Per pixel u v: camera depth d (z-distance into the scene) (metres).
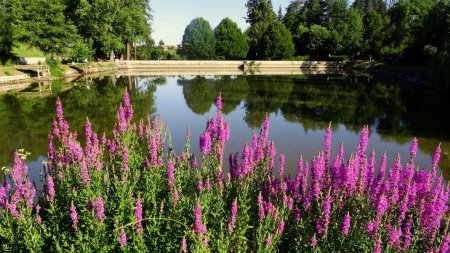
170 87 61.09
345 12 133.25
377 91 58.38
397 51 99.88
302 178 10.09
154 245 8.20
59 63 72.50
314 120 35.16
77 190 9.35
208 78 80.00
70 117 33.00
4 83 55.69
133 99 45.72
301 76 87.00
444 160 23.42
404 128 32.41
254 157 11.24
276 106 43.38
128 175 10.17
